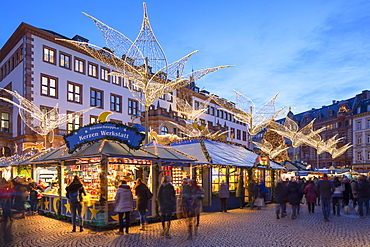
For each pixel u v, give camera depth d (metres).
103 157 10.94
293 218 12.86
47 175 16.81
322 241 8.86
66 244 8.55
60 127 34.16
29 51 32.34
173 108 50.09
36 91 32.53
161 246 8.26
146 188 10.64
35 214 14.53
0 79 39.69
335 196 14.25
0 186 8.16
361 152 64.25
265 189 17.64
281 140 29.89
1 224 7.96
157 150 13.26
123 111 42.25
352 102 69.75
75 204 10.38
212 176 16.36
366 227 11.10
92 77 38.53
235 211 15.66
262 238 9.20
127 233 9.95
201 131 30.14
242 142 71.88
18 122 33.84
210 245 8.37
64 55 35.84
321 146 33.75
